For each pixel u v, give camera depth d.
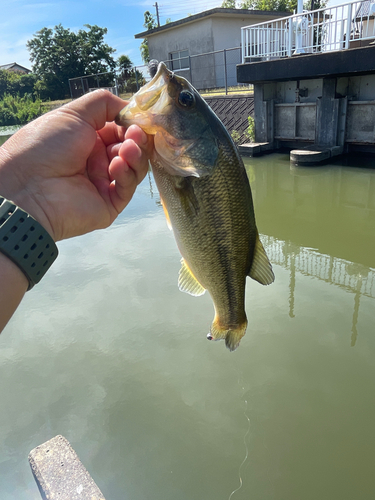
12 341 0.75
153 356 0.68
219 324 0.40
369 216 1.29
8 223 0.22
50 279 0.97
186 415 0.57
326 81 1.89
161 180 0.33
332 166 1.87
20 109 6.64
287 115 2.18
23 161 0.26
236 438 0.53
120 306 0.84
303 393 0.59
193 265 0.36
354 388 0.59
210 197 0.34
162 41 3.96
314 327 0.73
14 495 0.47
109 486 0.48
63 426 0.56
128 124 0.31
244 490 0.46
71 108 0.28
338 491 0.46
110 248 1.14
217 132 0.33
